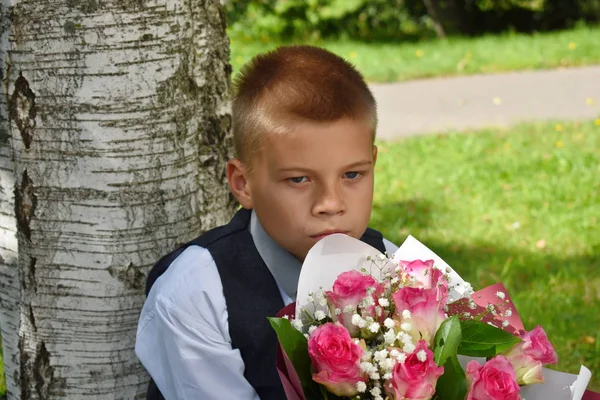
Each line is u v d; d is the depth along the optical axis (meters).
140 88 2.29
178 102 2.37
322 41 16.31
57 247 2.34
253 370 2.00
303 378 1.73
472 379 1.67
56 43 2.24
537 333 1.86
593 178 6.79
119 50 2.25
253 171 1.99
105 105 2.27
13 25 2.25
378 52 13.97
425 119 9.27
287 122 1.90
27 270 2.38
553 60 12.32
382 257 1.90
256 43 15.81
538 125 8.70
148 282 2.19
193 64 2.43
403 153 7.80
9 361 2.63
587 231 5.66
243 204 2.07
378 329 1.72
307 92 1.91
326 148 1.89
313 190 1.93
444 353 1.68
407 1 18.05
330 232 1.93
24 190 2.33
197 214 2.47
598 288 4.70
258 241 2.09
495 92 10.51
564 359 3.85
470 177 6.99
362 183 1.97
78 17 2.23
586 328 4.16
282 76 1.96
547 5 17.33
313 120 1.88
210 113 2.55
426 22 18.55
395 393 1.62
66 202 2.31
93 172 2.29
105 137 2.28
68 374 2.41
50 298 2.37
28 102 2.28
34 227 2.35
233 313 2.01
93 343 2.38
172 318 2.00
